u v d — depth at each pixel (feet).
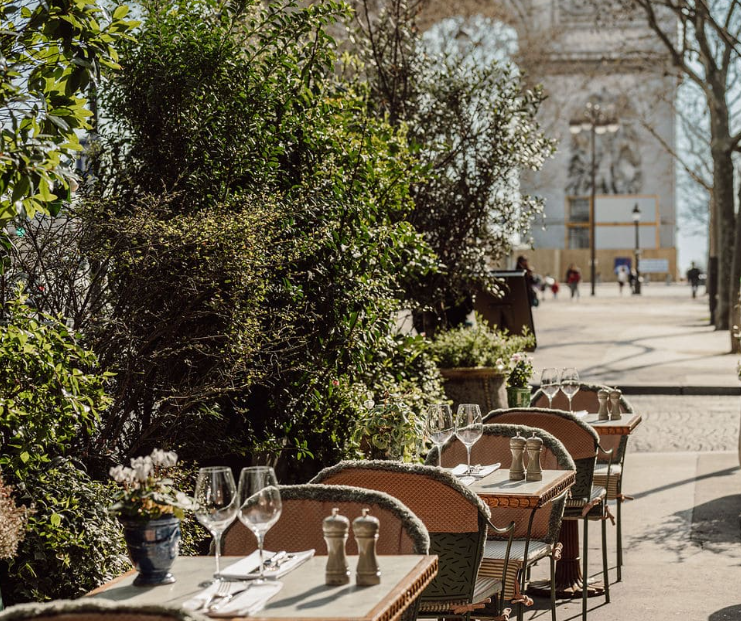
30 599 14.05
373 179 23.72
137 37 20.53
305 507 12.76
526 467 16.79
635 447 40.55
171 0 21.15
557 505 17.20
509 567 15.96
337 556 10.54
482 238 39.29
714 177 95.66
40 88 13.97
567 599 21.45
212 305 18.30
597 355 73.97
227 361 19.03
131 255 17.90
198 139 20.54
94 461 18.71
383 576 10.69
